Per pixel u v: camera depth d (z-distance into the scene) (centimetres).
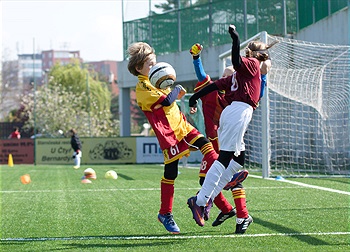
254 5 2311
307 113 1656
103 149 2833
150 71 607
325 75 1479
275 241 555
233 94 571
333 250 507
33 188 1246
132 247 540
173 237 591
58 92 5016
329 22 1833
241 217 602
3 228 676
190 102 588
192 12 2609
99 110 5644
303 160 1658
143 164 2772
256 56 588
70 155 2883
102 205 902
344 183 1245
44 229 666
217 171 564
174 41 2714
